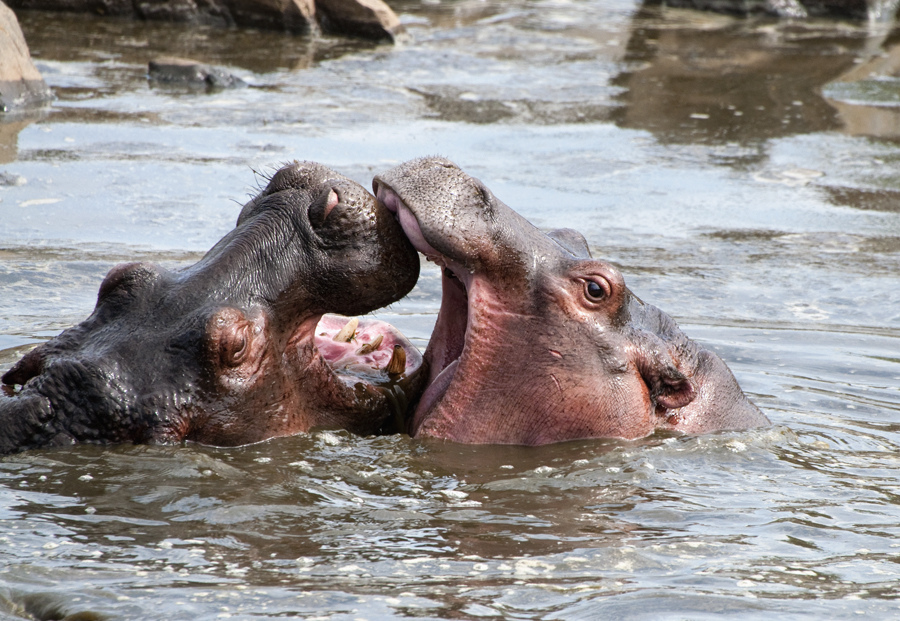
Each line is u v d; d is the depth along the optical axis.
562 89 39.19
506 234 12.41
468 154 30.44
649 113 36.72
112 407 11.27
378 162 28.69
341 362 13.31
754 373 16.64
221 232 22.69
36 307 17.56
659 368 13.12
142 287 11.80
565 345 12.63
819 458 12.85
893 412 15.01
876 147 33.91
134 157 27.84
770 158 32.34
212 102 34.22
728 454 12.72
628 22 52.12
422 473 11.68
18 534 9.52
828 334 18.88
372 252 11.77
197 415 11.47
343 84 37.81
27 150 27.73
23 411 11.29
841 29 52.12
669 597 8.63
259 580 8.76
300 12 44.41
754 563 9.51
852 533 10.38
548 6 55.81
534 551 9.66
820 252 24.23
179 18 45.09
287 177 12.14
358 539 9.79
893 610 8.54
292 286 11.73
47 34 41.50
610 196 27.69
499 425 12.69
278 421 11.92
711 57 45.28
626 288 13.45
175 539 9.57
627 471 12.00
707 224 26.00
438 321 13.27
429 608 8.29
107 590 8.46
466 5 54.97
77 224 22.45
